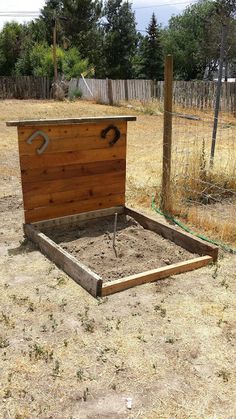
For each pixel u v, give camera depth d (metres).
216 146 9.46
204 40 43.81
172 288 3.74
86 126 4.84
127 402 2.48
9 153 9.66
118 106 21.14
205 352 2.92
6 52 33.66
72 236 4.80
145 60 46.72
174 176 6.10
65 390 2.56
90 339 3.02
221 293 3.67
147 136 12.28
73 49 31.39
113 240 4.50
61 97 24.86
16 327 3.14
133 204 5.97
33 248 4.48
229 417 2.40
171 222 5.38
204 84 18.38
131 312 3.35
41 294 3.59
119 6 47.84
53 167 4.75
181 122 13.92
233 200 6.30
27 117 16.20
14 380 2.63
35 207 4.77
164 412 2.42
